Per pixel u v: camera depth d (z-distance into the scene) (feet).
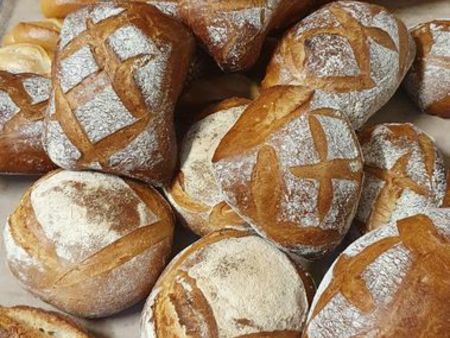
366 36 2.47
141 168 2.36
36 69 2.76
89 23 2.36
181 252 2.30
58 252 2.25
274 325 2.10
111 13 2.37
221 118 2.51
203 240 2.27
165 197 2.48
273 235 2.25
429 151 2.44
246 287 2.11
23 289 2.43
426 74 2.64
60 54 2.36
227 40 2.42
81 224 2.26
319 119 2.23
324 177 2.19
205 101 2.63
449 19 2.91
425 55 2.65
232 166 2.21
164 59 2.35
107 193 2.33
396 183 2.37
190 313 2.08
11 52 2.78
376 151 2.43
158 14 2.41
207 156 2.44
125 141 2.30
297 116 2.22
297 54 2.49
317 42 2.46
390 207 2.36
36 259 2.27
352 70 2.43
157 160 2.36
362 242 2.08
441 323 1.84
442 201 2.36
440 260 1.89
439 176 2.39
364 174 2.40
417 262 1.90
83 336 2.25
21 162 2.52
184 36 2.43
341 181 2.22
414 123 2.73
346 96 2.44
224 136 2.31
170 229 2.38
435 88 2.64
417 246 1.94
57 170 2.45
